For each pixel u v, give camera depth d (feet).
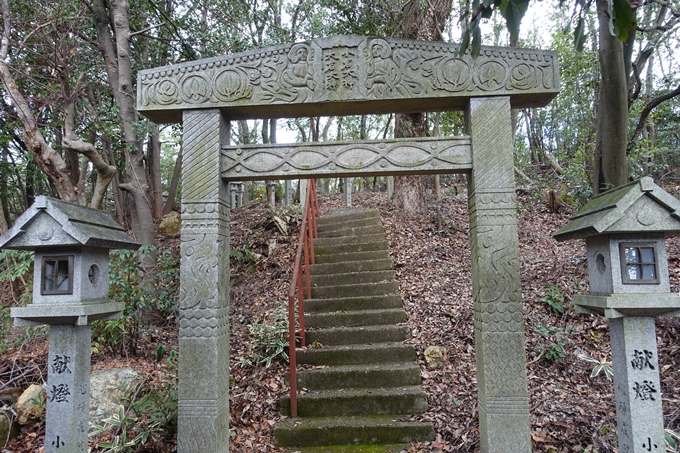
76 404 8.46
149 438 11.11
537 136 44.57
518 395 9.16
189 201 9.82
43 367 14.43
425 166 9.80
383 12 22.95
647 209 7.40
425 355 14.33
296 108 10.25
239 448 11.43
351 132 46.98
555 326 15.21
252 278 21.77
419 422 11.82
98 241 8.43
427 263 20.80
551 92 9.73
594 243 8.35
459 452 10.75
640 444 7.52
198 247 9.69
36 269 8.43
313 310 17.01
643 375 7.64
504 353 9.25
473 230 9.88
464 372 13.69
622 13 5.94
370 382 13.41
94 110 21.48
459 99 10.03
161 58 25.39
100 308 8.57
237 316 18.44
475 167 9.64
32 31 17.35
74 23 19.36
